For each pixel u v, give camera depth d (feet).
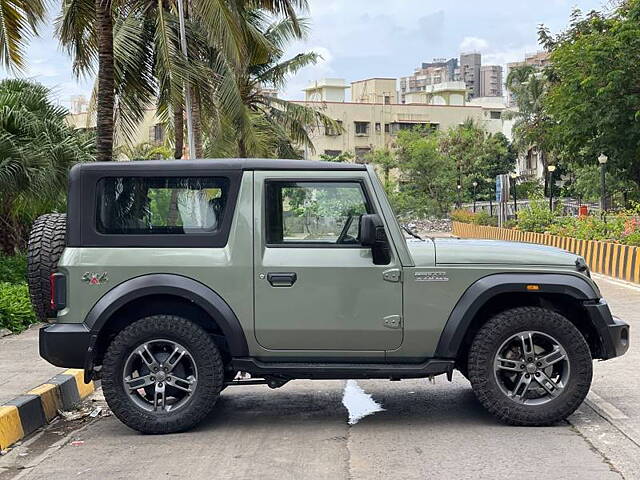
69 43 61.31
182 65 64.75
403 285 21.84
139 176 22.36
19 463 20.57
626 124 106.93
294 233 22.22
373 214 21.90
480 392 21.97
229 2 66.54
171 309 22.71
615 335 22.20
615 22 105.29
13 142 54.60
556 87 119.24
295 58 111.14
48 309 23.22
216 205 22.33
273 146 105.70
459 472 18.40
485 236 142.10
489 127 317.01
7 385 26.61
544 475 18.10
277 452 20.36
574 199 222.48
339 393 27.12
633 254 64.39
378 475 18.33
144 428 22.00
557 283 21.81
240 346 21.91
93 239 22.24
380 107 276.00
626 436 21.11
